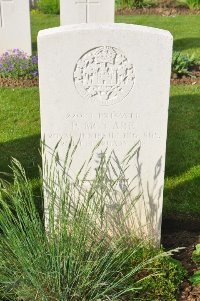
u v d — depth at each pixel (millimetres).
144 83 3002
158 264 3152
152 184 3316
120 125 3133
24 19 7906
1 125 5785
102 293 2707
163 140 3174
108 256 2949
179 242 3646
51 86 2986
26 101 6508
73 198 3338
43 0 13414
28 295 2678
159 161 3240
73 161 3238
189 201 4191
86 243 2955
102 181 2996
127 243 3303
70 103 3045
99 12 7691
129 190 3330
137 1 13758
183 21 12305
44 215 3125
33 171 4711
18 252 2662
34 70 7488
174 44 9883
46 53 2889
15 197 2844
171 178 4578
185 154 5098
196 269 3289
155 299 2986
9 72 7438
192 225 3898
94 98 3035
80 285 2799
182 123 5895
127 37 2867
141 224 3430
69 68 2938
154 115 3098
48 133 3143
